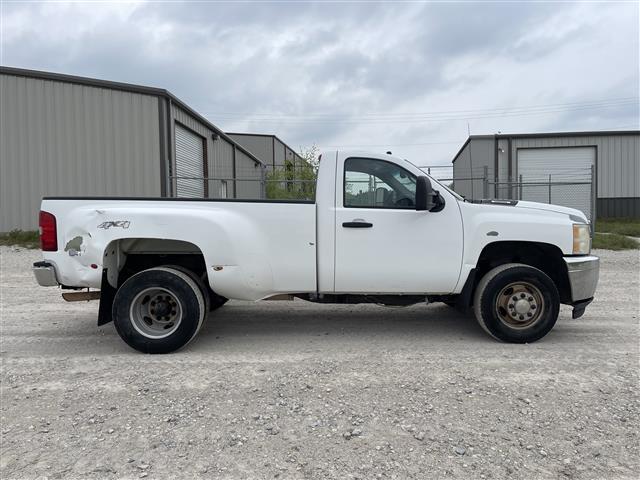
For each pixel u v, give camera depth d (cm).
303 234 502
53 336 550
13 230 1465
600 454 291
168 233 482
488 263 551
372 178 513
